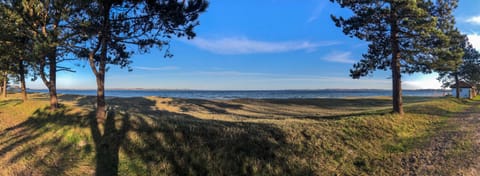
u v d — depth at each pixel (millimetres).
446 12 14664
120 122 9836
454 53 14500
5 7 10242
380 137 10781
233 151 8078
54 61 12789
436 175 6680
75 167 6898
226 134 8945
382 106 29016
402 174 7070
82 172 6668
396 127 12398
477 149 8477
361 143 9891
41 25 10992
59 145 8289
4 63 13984
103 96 9969
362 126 11836
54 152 7777
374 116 13977
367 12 14562
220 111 22203
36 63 12766
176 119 11047
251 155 8016
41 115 12391
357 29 15664
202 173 7152
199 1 10242
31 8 10406
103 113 9812
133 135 8719
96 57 12453
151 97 30688
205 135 8859
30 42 10977
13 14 10461
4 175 6277
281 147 8672
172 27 10570
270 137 9250
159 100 28078
